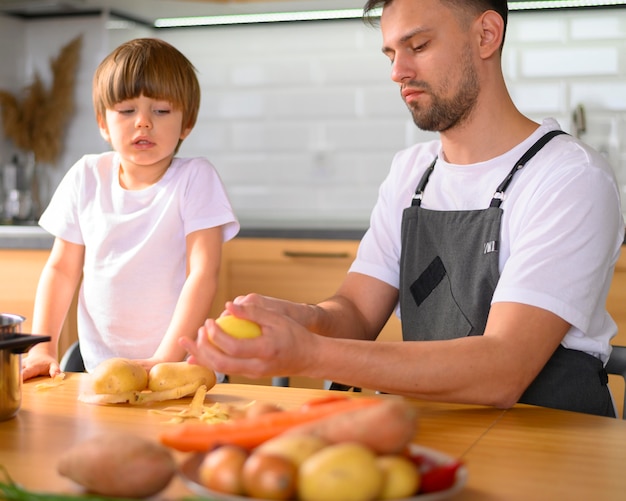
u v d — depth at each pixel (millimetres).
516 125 1585
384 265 1741
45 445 1046
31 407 1252
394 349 1212
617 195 1475
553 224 1403
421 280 1617
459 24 1519
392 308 1760
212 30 3727
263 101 3699
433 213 1617
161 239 1943
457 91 1538
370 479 690
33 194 3643
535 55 3428
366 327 1693
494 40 1538
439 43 1522
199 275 1863
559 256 1369
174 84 1918
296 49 3646
